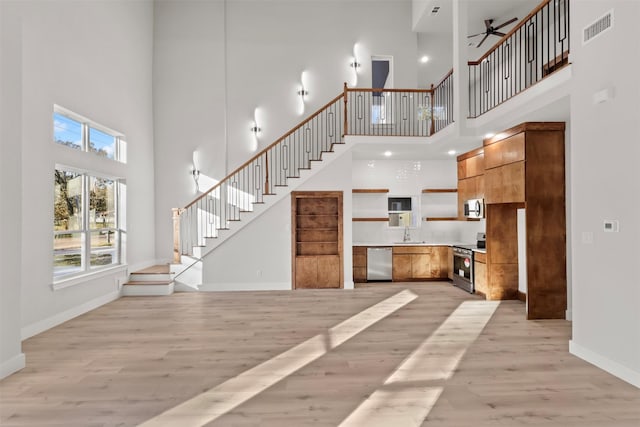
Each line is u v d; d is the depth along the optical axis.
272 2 8.73
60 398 2.91
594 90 3.48
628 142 3.11
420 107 8.27
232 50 8.65
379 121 8.93
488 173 6.07
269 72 8.70
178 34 8.59
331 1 8.80
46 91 4.82
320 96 8.75
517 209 6.26
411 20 8.88
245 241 7.36
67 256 5.46
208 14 8.62
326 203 7.67
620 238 3.20
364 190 8.27
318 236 7.64
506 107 5.17
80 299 5.54
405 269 8.12
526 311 5.29
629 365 3.12
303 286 7.39
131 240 7.28
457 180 8.34
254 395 2.94
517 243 6.25
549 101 4.29
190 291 7.26
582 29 3.63
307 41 8.77
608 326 3.34
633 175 3.06
